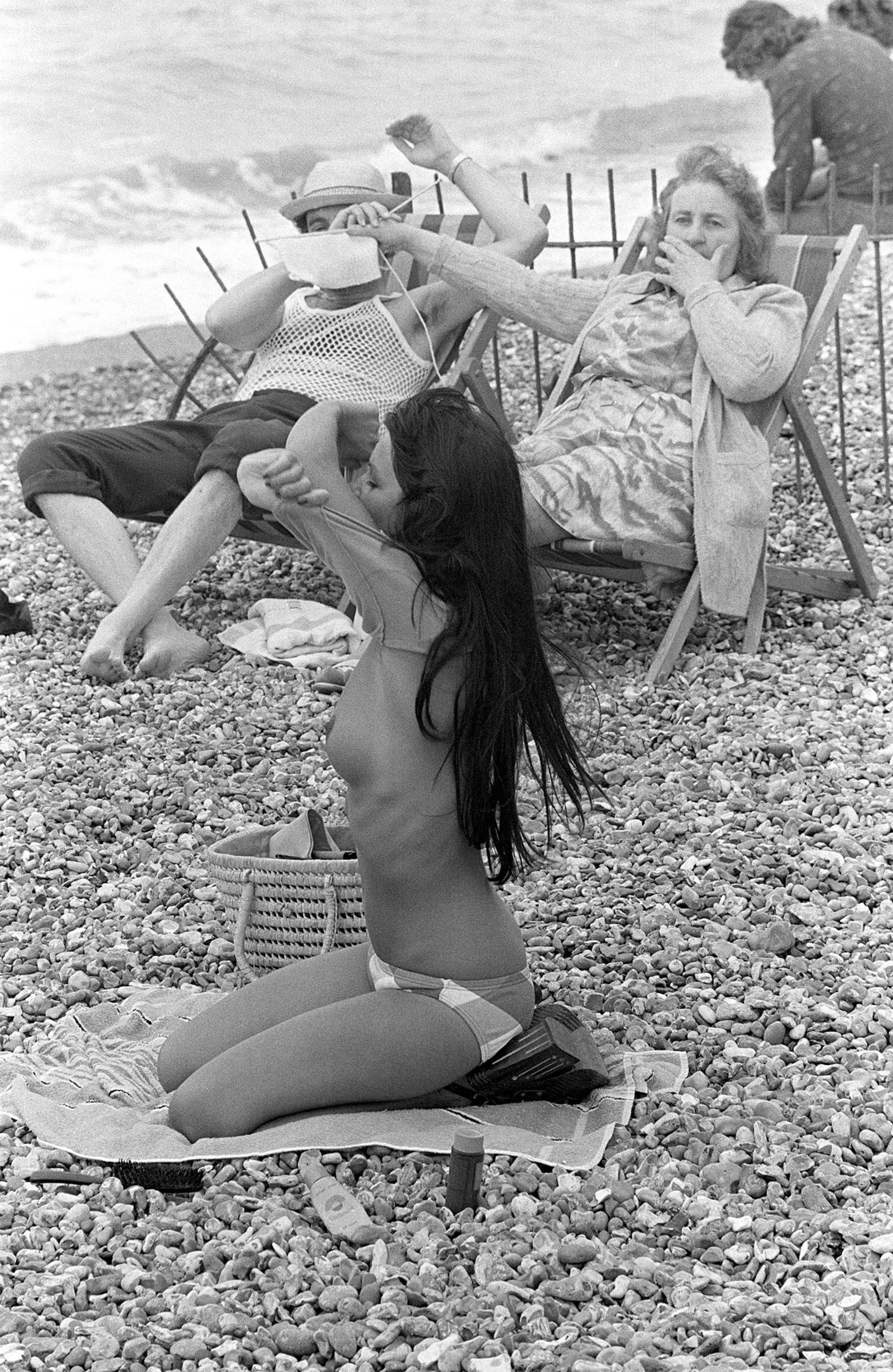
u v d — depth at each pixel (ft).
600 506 17.57
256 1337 8.15
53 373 34.83
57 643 19.49
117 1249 8.87
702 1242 8.87
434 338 20.35
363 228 19.20
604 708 16.93
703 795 14.99
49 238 49.65
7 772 15.94
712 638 18.84
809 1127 9.99
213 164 55.72
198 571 18.84
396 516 9.55
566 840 14.29
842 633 18.71
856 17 33.53
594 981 11.94
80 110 58.29
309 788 15.34
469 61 64.23
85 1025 11.48
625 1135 9.87
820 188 28.96
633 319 18.26
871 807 14.57
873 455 24.49
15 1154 9.83
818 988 11.75
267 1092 9.75
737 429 17.71
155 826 14.87
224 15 63.93
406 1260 8.72
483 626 9.50
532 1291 8.43
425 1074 9.82
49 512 19.02
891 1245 8.70
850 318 30.48
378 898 9.87
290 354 20.01
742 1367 7.83
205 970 12.38
